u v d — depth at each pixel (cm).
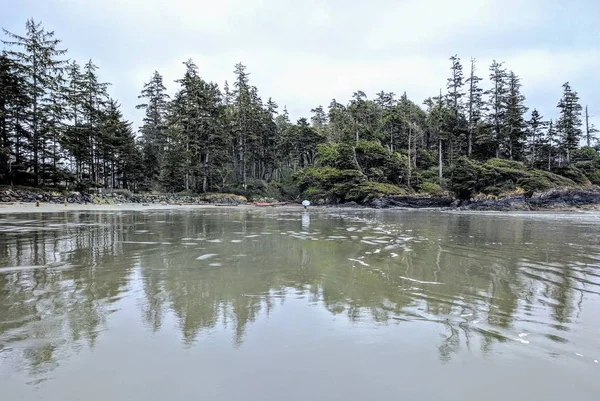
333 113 6250
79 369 221
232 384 205
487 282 456
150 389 199
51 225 1197
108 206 2944
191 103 4688
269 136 6162
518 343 269
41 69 3431
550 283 453
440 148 4722
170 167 4597
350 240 861
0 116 3000
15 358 234
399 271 516
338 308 347
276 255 639
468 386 207
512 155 5091
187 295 385
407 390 202
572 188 3816
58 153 3641
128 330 285
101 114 4097
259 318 317
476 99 5531
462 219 1923
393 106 6272
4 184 3022
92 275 473
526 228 1313
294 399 191
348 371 223
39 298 367
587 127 6700
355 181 4331
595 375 222
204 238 876
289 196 5197
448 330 294
